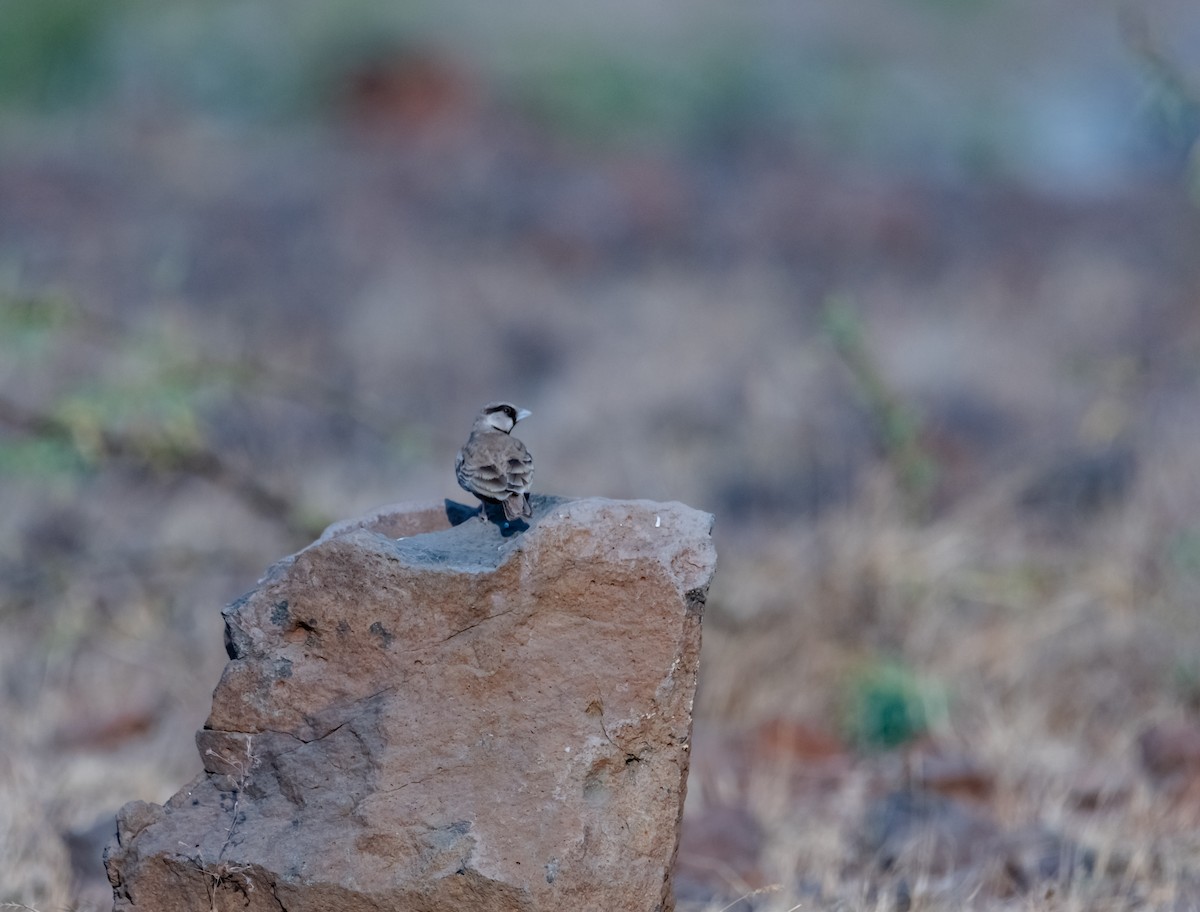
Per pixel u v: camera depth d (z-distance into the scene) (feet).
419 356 92.63
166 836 26.89
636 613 26.48
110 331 56.49
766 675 52.34
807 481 68.44
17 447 51.06
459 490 68.64
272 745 27.02
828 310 59.21
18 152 142.10
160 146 146.10
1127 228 128.77
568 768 26.20
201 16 182.09
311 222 123.75
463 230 124.57
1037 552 58.70
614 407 81.20
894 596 54.13
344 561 26.84
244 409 71.41
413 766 26.35
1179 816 40.24
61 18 174.50
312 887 26.00
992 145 169.17
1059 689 50.88
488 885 25.70
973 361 89.15
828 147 167.94
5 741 44.93
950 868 36.76
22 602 53.78
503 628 26.43
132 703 50.55
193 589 57.82
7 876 35.76
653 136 168.55
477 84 173.78
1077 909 34.12
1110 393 66.64
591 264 117.19
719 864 37.47
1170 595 53.83
